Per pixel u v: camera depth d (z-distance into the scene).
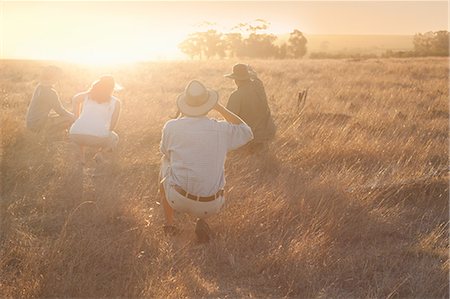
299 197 5.64
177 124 5.01
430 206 5.89
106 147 7.30
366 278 4.37
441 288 4.15
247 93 7.44
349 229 5.11
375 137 8.58
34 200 5.82
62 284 4.07
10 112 10.61
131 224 5.24
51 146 7.83
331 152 7.36
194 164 4.91
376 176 6.50
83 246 4.57
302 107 11.49
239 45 59.38
